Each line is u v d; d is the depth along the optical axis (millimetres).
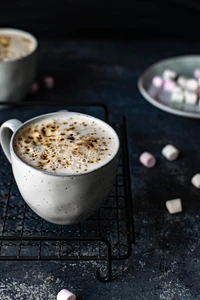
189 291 530
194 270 550
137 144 720
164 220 603
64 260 550
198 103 774
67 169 501
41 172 487
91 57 917
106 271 545
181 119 773
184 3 973
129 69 888
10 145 521
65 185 491
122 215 599
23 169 497
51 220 536
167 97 790
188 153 708
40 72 864
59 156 513
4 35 796
